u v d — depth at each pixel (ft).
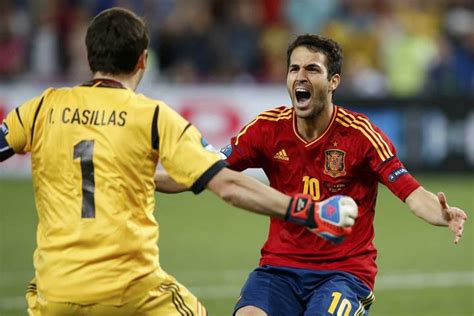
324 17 233.96
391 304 109.70
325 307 64.95
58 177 57.31
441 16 234.58
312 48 67.97
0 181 190.70
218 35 216.13
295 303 68.23
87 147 56.85
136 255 56.80
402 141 200.44
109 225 56.29
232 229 154.61
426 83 223.71
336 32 226.58
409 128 200.13
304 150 68.74
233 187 55.16
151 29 219.41
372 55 226.38
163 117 56.70
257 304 66.59
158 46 213.46
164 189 67.97
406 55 223.10
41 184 58.18
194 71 213.66
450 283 120.78
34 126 58.44
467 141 200.34
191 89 197.98
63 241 56.54
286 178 69.87
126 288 56.49
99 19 58.70
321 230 54.75
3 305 105.70
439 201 63.41
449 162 200.54
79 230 56.39
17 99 193.16
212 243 143.02
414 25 230.27
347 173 68.44
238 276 122.21
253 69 221.46
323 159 68.69
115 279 56.29
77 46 211.41
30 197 175.32
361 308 67.00
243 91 198.49
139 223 57.21
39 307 57.82
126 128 56.65
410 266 130.52
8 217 158.51
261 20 231.50
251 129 70.54
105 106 57.36
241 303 67.21
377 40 227.40
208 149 56.29
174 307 58.85
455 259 135.44
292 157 69.36
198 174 55.31
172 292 58.85
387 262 132.98
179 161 55.72
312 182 69.00
